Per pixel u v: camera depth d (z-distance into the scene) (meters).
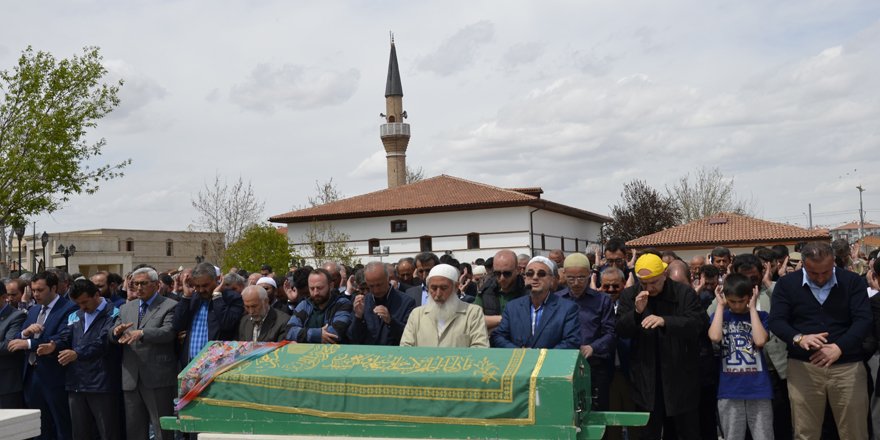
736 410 7.16
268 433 6.18
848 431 6.92
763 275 8.70
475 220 52.44
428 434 5.79
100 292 11.27
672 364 7.19
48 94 27.42
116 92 29.12
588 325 7.81
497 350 6.05
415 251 53.66
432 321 7.16
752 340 7.16
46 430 9.66
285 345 6.57
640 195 69.25
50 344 9.13
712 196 72.88
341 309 8.05
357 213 54.34
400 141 73.56
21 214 27.83
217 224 52.62
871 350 7.10
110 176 29.22
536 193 60.06
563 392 5.49
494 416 5.62
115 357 9.15
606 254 10.16
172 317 8.89
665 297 7.37
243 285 9.42
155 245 79.56
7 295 10.76
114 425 9.22
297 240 56.22
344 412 5.99
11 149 27.08
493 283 8.78
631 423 6.00
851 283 6.90
